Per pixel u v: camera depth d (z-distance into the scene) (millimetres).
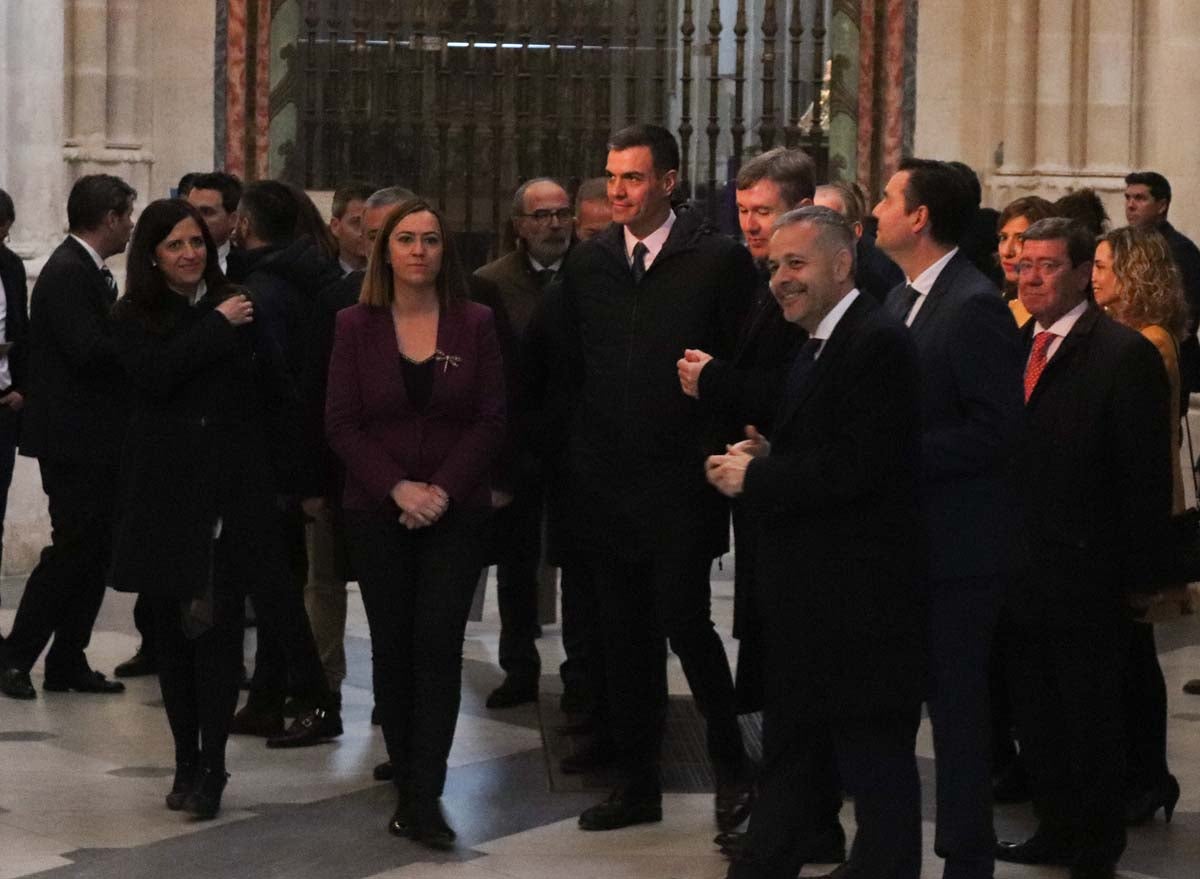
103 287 8672
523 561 8508
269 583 7250
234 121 13992
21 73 11922
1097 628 6250
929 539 5434
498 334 7551
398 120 14625
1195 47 12359
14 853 6531
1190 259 10125
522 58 14641
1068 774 6473
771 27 14477
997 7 14180
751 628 6211
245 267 8391
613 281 6836
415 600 6793
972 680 5777
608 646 6867
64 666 8828
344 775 7570
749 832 5312
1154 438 6184
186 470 6816
